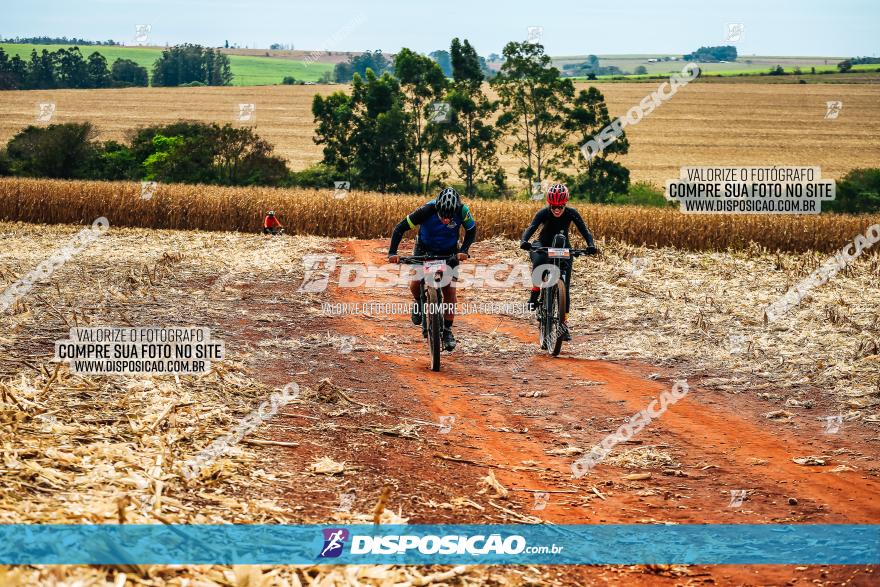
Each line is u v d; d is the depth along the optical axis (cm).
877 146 9681
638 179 7725
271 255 2142
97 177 6738
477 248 2494
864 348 1015
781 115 11869
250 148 7081
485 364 997
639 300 1445
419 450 638
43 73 15388
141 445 564
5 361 782
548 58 7169
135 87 15912
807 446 682
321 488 532
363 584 395
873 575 444
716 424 745
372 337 1138
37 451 512
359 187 7038
